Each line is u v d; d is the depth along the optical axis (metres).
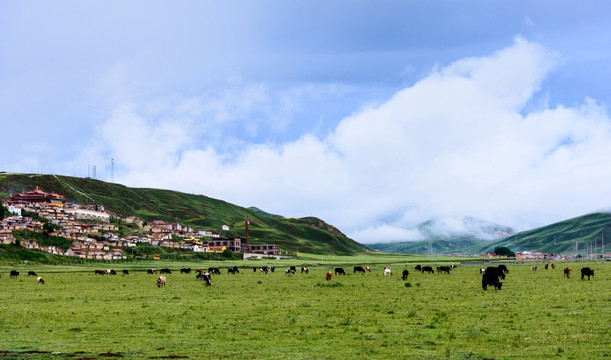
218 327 40.59
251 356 30.00
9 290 85.19
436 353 29.89
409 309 49.09
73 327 41.25
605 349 29.97
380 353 30.25
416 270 144.12
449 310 47.66
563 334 34.62
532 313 44.38
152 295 70.69
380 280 99.69
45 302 62.31
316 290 75.00
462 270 152.50
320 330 38.47
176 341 34.94
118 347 33.09
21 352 31.52
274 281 101.88
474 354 29.47
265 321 43.28
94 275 144.62
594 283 77.88
